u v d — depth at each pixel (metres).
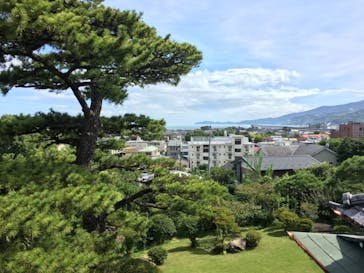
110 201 5.31
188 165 63.38
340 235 6.32
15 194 4.73
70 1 7.09
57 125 7.45
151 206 7.70
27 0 5.03
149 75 8.51
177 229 19.53
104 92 6.77
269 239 18.33
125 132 8.56
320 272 13.33
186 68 8.54
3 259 3.99
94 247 5.77
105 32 6.69
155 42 7.57
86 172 6.13
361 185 19.33
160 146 80.25
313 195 21.66
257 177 30.44
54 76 7.35
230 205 21.47
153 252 14.78
